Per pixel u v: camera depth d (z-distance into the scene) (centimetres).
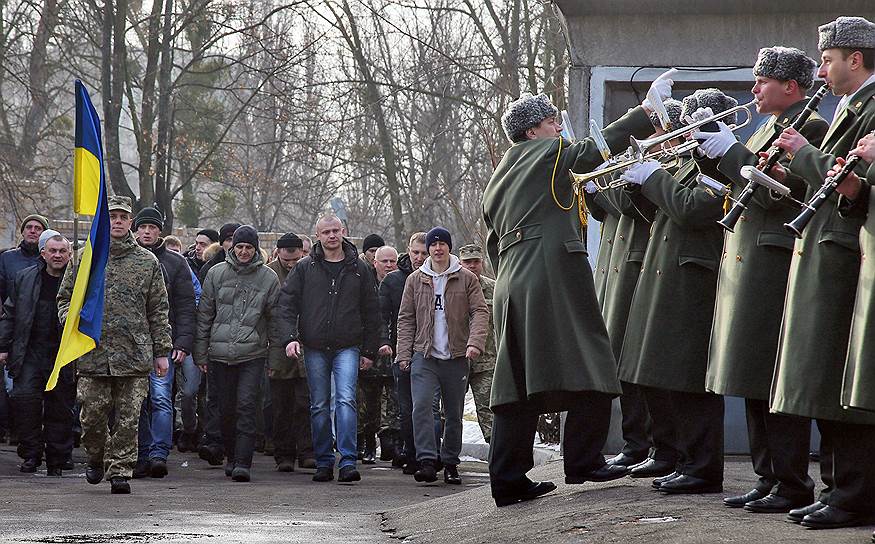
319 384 1370
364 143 3697
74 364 1395
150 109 3200
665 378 846
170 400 1409
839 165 653
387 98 3509
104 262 1169
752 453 780
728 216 718
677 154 818
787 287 703
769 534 671
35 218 1553
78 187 1195
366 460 1627
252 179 3866
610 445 1202
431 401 1336
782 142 692
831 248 675
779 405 687
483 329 1313
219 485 1309
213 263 1702
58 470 1400
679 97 1222
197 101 3641
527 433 890
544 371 843
